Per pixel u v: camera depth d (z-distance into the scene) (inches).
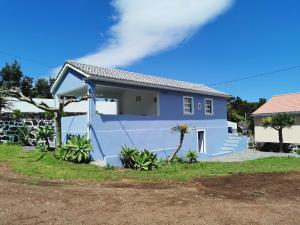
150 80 877.8
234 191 392.8
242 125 1681.8
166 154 831.1
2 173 471.8
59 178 452.4
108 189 378.3
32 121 914.1
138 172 544.1
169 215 279.9
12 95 657.0
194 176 498.0
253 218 279.7
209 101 1058.7
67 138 756.6
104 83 713.6
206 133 1018.1
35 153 665.6
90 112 679.1
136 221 263.1
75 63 772.6
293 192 397.4
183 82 1107.3
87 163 621.9
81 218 267.1
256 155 965.2
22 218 263.9
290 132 1139.9
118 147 725.3
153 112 935.0
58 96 827.4
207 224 260.4
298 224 270.5
